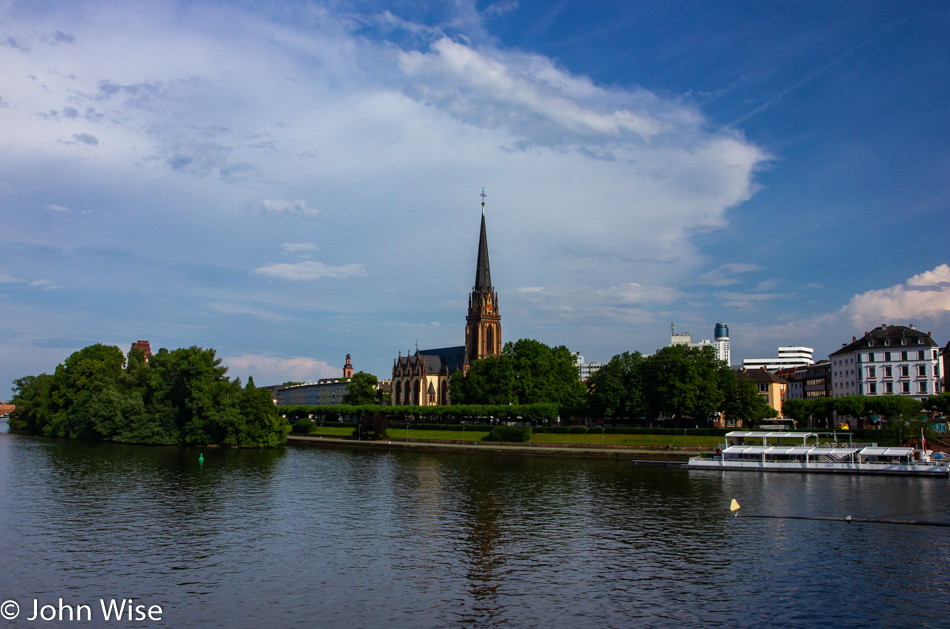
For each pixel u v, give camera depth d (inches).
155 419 6574.8
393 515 2994.6
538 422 7628.0
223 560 2225.6
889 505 3287.4
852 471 4559.5
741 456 4960.6
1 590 1914.4
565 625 1688.0
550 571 2135.8
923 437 5083.7
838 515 3043.8
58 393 7815.0
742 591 1950.1
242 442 6358.3
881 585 2009.1
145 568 2126.0
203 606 1801.2
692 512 3097.9
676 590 1955.0
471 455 6043.3
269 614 1745.8
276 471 4554.6
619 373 6830.7
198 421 6323.8
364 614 1752.0
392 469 4781.0
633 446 5954.7
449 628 1664.6
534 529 2728.8
